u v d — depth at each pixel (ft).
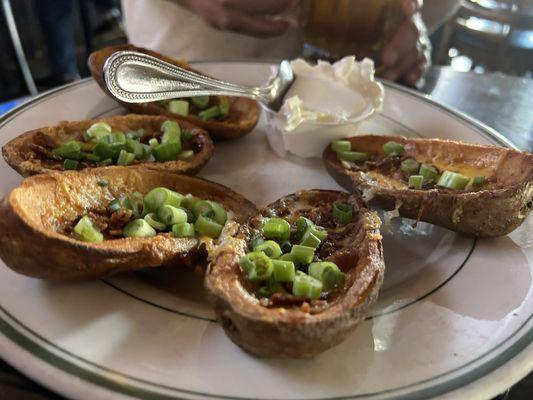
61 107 4.02
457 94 5.05
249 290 2.39
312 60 5.40
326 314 2.16
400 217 3.34
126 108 4.05
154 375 2.11
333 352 2.29
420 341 2.37
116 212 2.80
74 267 2.44
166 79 3.25
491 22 9.07
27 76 7.07
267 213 2.93
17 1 7.73
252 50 5.69
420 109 4.38
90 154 3.34
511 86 5.24
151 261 2.62
